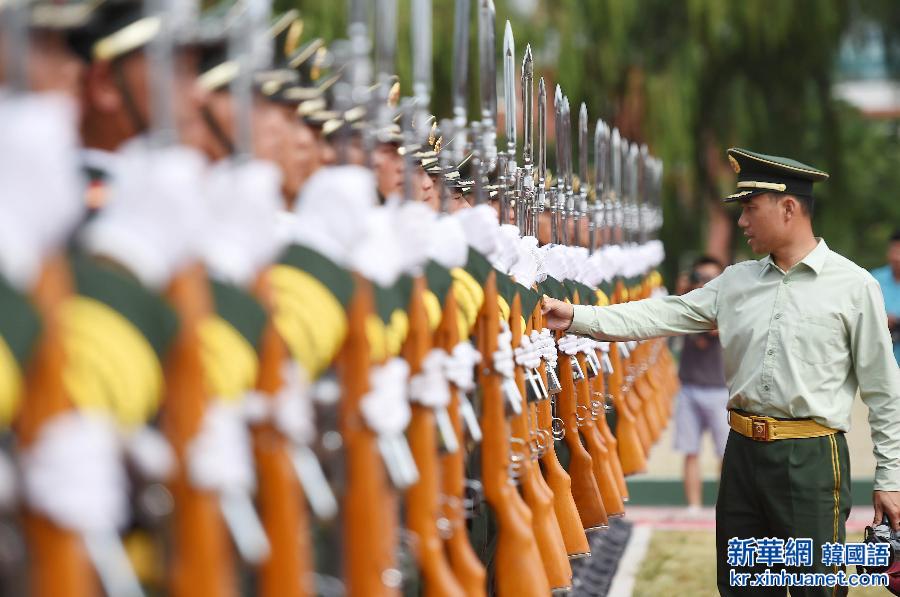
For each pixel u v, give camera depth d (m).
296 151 10.64
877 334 17.52
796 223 17.91
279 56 10.80
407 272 10.98
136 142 7.16
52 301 5.95
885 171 106.44
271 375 8.09
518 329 14.91
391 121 12.71
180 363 6.94
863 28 72.75
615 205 29.92
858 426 51.56
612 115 64.31
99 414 6.37
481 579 12.20
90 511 6.03
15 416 5.93
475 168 14.64
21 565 6.10
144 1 7.48
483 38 14.76
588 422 20.81
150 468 6.75
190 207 6.82
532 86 19.42
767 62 68.75
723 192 73.50
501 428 13.83
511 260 15.07
